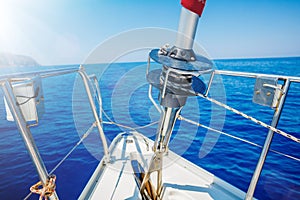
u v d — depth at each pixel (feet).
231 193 6.96
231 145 24.06
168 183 7.36
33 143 3.74
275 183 16.39
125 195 6.75
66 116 35.65
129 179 7.48
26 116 3.81
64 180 17.19
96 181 7.37
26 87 3.72
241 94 47.09
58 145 25.52
